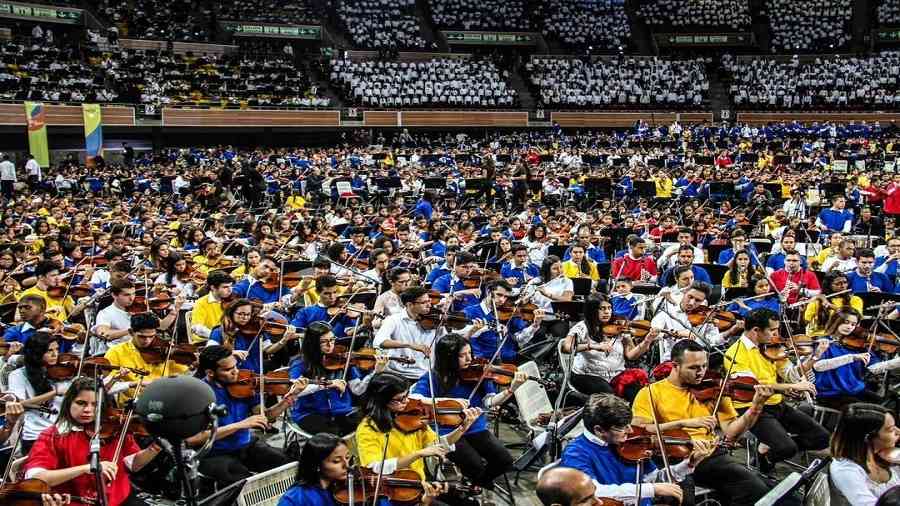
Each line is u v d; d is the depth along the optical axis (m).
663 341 10.49
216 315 10.95
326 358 8.59
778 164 34.09
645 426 6.62
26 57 39.72
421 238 19.88
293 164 38.38
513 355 10.46
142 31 46.78
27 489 5.28
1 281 12.93
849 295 10.70
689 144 41.59
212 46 48.50
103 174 34.19
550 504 4.55
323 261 12.38
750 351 8.29
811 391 7.96
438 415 7.09
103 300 11.78
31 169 32.75
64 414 6.05
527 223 21.48
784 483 5.84
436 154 41.25
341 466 5.52
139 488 7.56
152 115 41.28
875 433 5.64
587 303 9.11
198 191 30.17
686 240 15.12
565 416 8.13
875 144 38.78
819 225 19.95
